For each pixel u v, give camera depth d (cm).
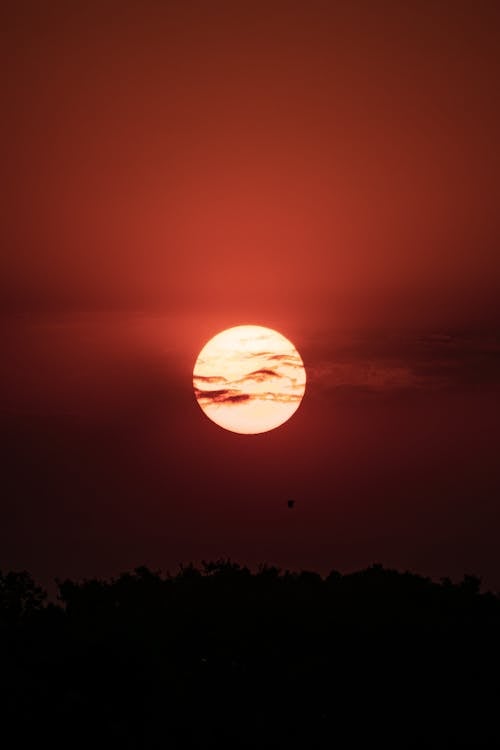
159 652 9994
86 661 9544
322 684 9894
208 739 9231
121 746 8900
